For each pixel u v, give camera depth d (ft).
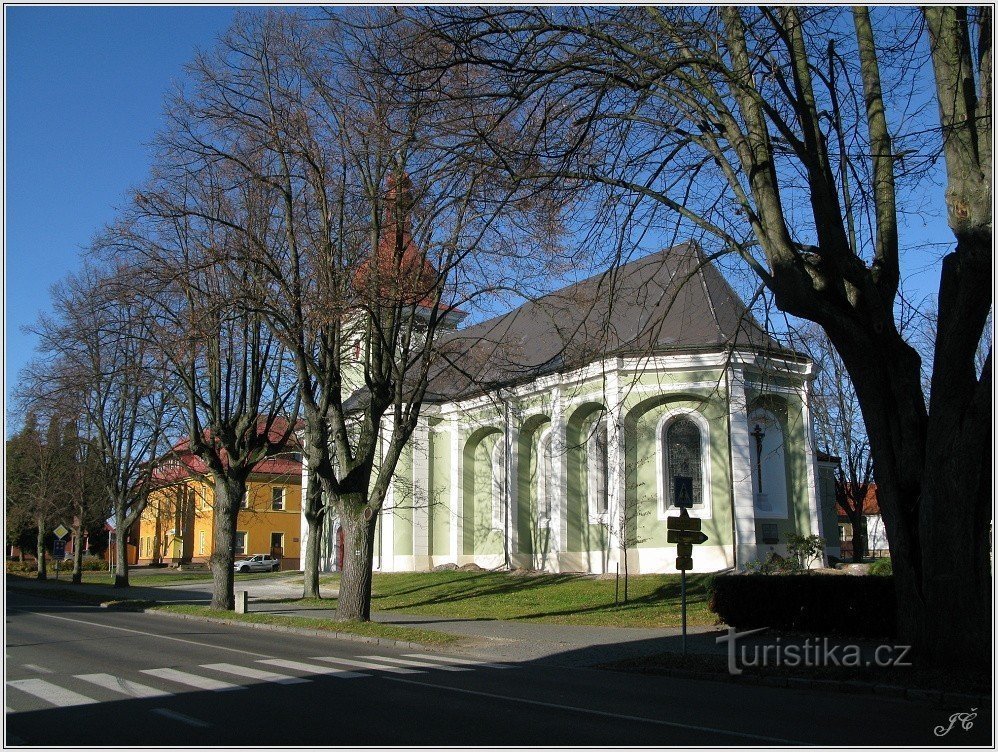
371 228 64.90
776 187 42.60
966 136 36.73
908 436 40.11
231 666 43.50
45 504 151.12
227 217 69.82
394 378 72.23
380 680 39.47
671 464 104.06
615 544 102.06
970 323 36.24
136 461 135.44
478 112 48.21
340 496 70.28
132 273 69.15
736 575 65.57
